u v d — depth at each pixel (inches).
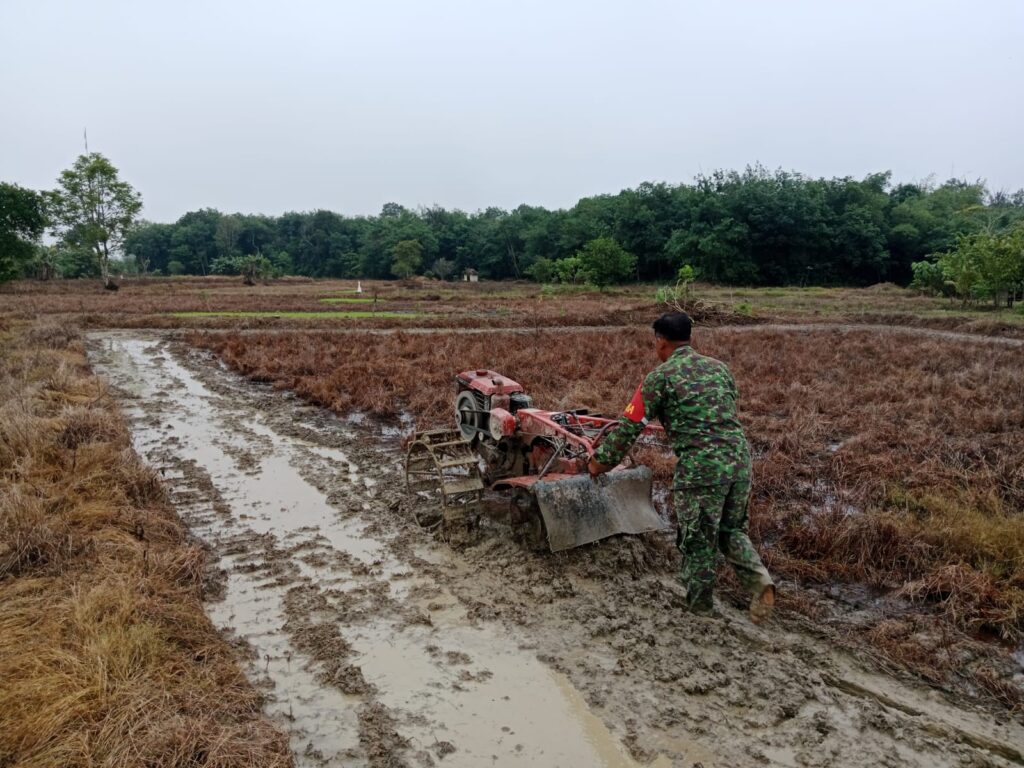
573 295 1539.1
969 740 126.1
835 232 2065.7
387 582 182.1
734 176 2240.4
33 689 119.3
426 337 690.2
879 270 2074.3
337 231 3695.9
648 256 2206.0
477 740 122.7
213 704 124.1
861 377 464.8
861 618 168.4
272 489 256.8
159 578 168.2
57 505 202.8
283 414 381.7
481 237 3102.9
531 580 179.3
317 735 123.6
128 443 289.3
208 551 200.4
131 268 3865.7
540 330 774.5
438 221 3558.1
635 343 639.1
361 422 366.0
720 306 990.4
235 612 166.7
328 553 199.9
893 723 128.3
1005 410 349.1
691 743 122.4
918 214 2149.4
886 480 253.9
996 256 983.0
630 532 185.0
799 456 288.4
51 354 506.6
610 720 128.3
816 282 2081.7
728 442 141.0
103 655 129.0
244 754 109.9
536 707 132.0
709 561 144.6
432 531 214.7
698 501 141.0
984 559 189.8
